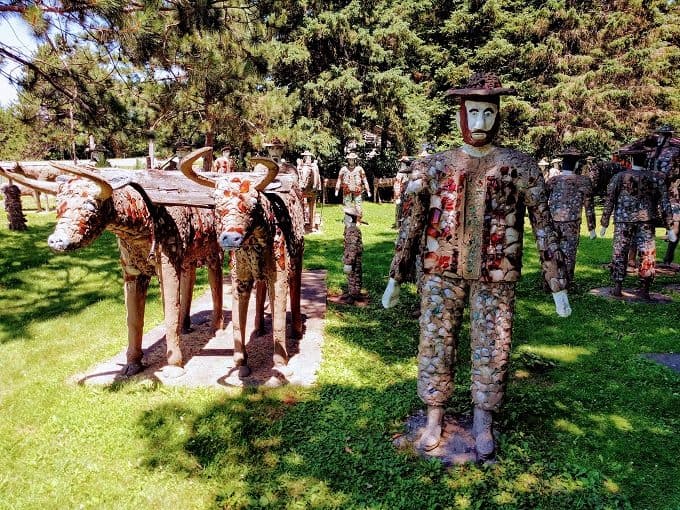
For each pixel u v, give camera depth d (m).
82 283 8.81
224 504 3.28
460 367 5.36
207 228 5.55
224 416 4.27
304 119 20.62
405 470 3.54
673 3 25.00
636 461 3.64
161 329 6.47
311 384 4.89
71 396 4.62
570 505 3.21
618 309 7.16
